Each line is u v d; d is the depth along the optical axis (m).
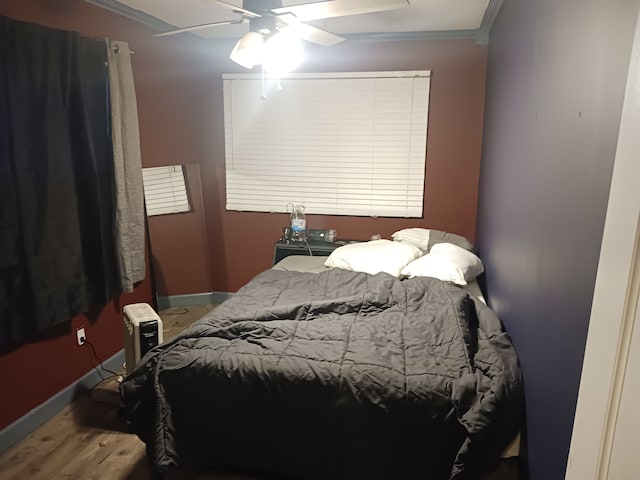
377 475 1.78
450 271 2.74
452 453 1.69
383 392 1.72
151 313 2.69
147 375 2.02
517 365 1.88
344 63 3.80
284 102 3.95
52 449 2.32
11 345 2.35
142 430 2.03
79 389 2.79
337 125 3.90
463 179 3.79
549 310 1.46
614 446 0.82
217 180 4.21
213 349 1.98
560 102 1.41
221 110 4.07
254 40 2.14
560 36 1.43
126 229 2.94
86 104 2.59
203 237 4.21
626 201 0.77
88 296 2.76
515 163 2.11
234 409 1.89
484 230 3.24
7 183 2.20
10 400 2.36
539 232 1.62
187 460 1.95
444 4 2.90
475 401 1.64
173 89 3.70
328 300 2.45
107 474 2.14
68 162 2.48
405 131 3.80
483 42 3.54
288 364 1.85
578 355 1.17
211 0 1.97
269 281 2.93
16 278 2.29
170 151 3.74
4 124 2.17
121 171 2.85
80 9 2.73
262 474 2.03
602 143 1.06
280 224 4.18
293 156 4.03
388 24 3.40
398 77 3.72
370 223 4.02
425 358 1.88
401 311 2.36
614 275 0.81
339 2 2.05
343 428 1.78
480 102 3.64
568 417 1.24
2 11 2.25
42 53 2.32
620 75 0.97
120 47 2.82
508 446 1.83
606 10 1.06
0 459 2.24
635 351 0.76
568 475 0.97
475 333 2.18
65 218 2.48
